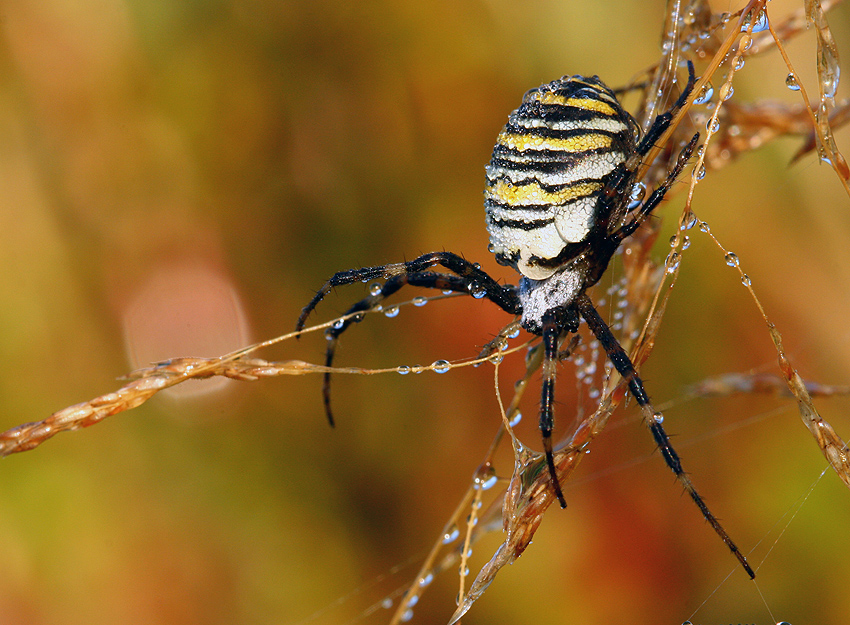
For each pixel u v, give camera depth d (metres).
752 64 0.24
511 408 0.21
